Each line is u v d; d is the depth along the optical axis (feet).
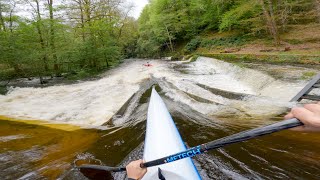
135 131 19.76
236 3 86.48
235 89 33.14
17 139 20.03
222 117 21.07
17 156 16.66
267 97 25.71
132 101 30.71
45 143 18.92
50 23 60.13
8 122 25.62
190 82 39.96
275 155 13.87
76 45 71.05
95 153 16.46
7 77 61.21
